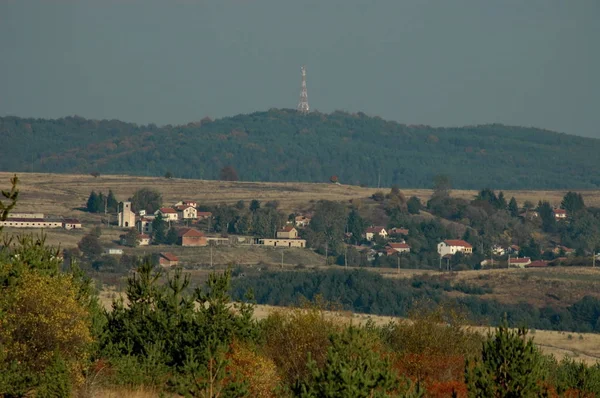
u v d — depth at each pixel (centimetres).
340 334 9600
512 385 10081
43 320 10238
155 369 11556
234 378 10681
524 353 10181
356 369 9100
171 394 11050
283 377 11981
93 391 10556
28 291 10362
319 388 9144
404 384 9850
